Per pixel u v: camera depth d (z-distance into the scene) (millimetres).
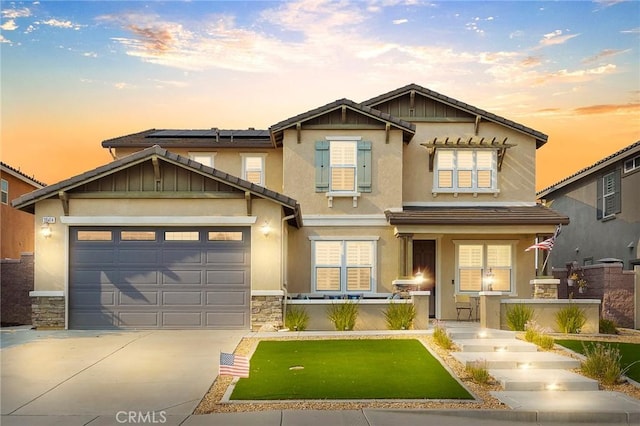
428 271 20953
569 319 17203
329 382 11000
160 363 12586
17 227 26312
